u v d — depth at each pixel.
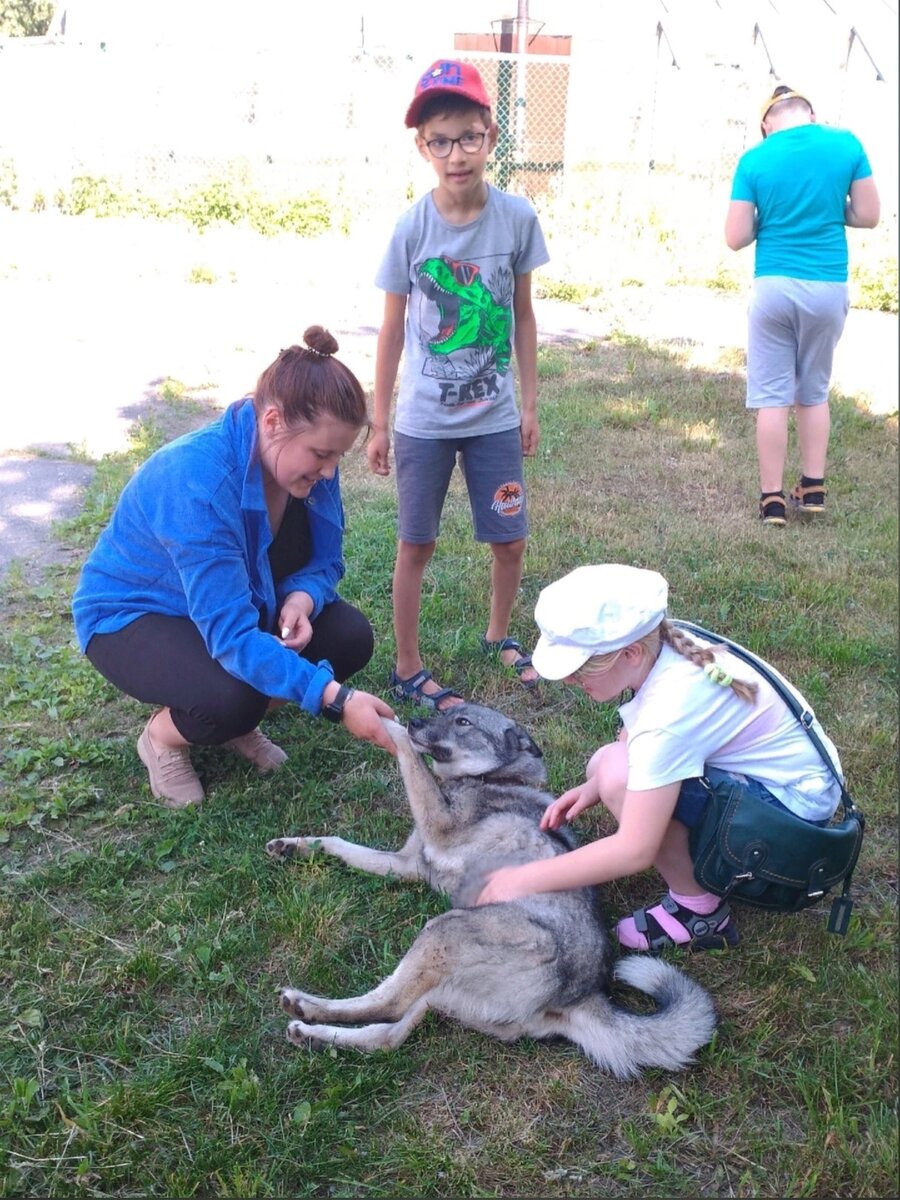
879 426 7.48
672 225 14.58
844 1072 2.42
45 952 2.73
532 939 2.49
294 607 3.39
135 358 8.71
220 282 11.83
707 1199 2.18
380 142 17.41
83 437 6.79
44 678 4.04
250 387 8.04
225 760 3.63
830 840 2.47
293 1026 2.49
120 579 3.24
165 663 3.17
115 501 5.63
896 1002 2.56
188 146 17.64
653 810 2.48
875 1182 2.18
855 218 5.53
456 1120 2.35
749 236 5.65
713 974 2.76
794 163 5.39
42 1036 2.50
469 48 19.83
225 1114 2.31
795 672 4.23
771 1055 2.52
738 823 2.50
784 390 5.68
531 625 4.61
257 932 2.84
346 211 15.19
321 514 3.51
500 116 16.92
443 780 3.32
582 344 9.77
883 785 3.51
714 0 18.86
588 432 7.14
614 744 2.90
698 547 5.36
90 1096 2.35
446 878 3.02
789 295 5.43
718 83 16.34
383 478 6.32
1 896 2.95
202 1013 2.59
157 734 3.37
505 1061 2.51
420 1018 2.55
